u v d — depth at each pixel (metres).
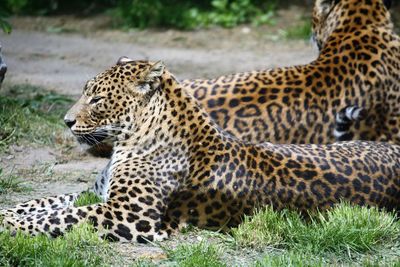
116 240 10.60
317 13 14.84
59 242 10.09
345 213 10.97
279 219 10.97
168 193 11.04
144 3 31.98
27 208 11.58
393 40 13.80
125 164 11.19
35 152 15.24
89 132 11.47
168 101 11.38
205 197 11.08
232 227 11.16
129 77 11.43
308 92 12.85
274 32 30.28
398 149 12.16
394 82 13.48
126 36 29.94
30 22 32.00
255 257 10.52
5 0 33.50
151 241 10.71
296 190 11.15
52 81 21.72
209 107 12.66
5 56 25.36
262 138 12.60
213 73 23.83
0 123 15.94
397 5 31.31
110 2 34.28
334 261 10.45
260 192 11.11
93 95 11.48
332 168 11.34
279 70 13.16
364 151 11.77
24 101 17.67
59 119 17.16
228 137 11.44
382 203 11.41
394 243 11.01
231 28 31.00
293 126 12.69
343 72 13.12
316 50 15.12
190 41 29.11
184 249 10.30
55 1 33.97
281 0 34.03
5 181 13.39
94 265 9.84
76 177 14.13
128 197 10.78
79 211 10.59
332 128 12.85
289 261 9.97
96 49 27.38
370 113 13.15
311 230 10.80
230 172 11.12
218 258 10.37
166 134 11.28
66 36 29.73
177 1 33.62
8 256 9.85
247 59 26.12
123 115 11.41
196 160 11.17
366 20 13.90
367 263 10.16
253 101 12.70
